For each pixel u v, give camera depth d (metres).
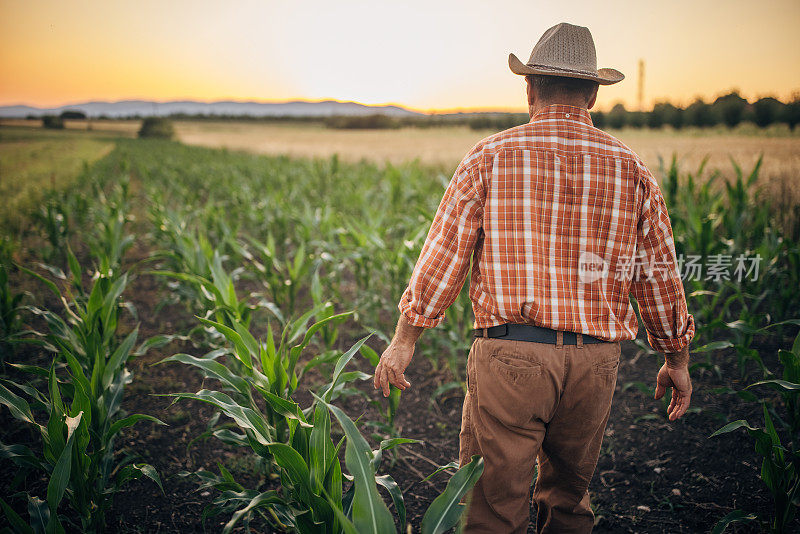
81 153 30.73
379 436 2.70
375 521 1.29
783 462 1.92
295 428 1.82
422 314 1.55
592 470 1.68
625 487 2.60
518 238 1.45
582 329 1.43
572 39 1.52
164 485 2.58
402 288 4.27
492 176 1.47
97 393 2.29
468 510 1.62
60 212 7.50
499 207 1.46
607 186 1.44
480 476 1.48
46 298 5.18
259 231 8.00
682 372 1.67
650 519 2.35
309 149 30.97
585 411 1.52
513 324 1.47
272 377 2.24
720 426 3.03
